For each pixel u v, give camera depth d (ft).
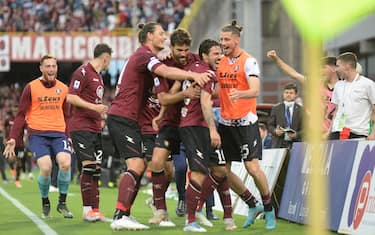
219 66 52.47
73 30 240.32
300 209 57.67
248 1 168.76
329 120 63.10
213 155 53.26
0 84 265.75
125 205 51.11
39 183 63.46
